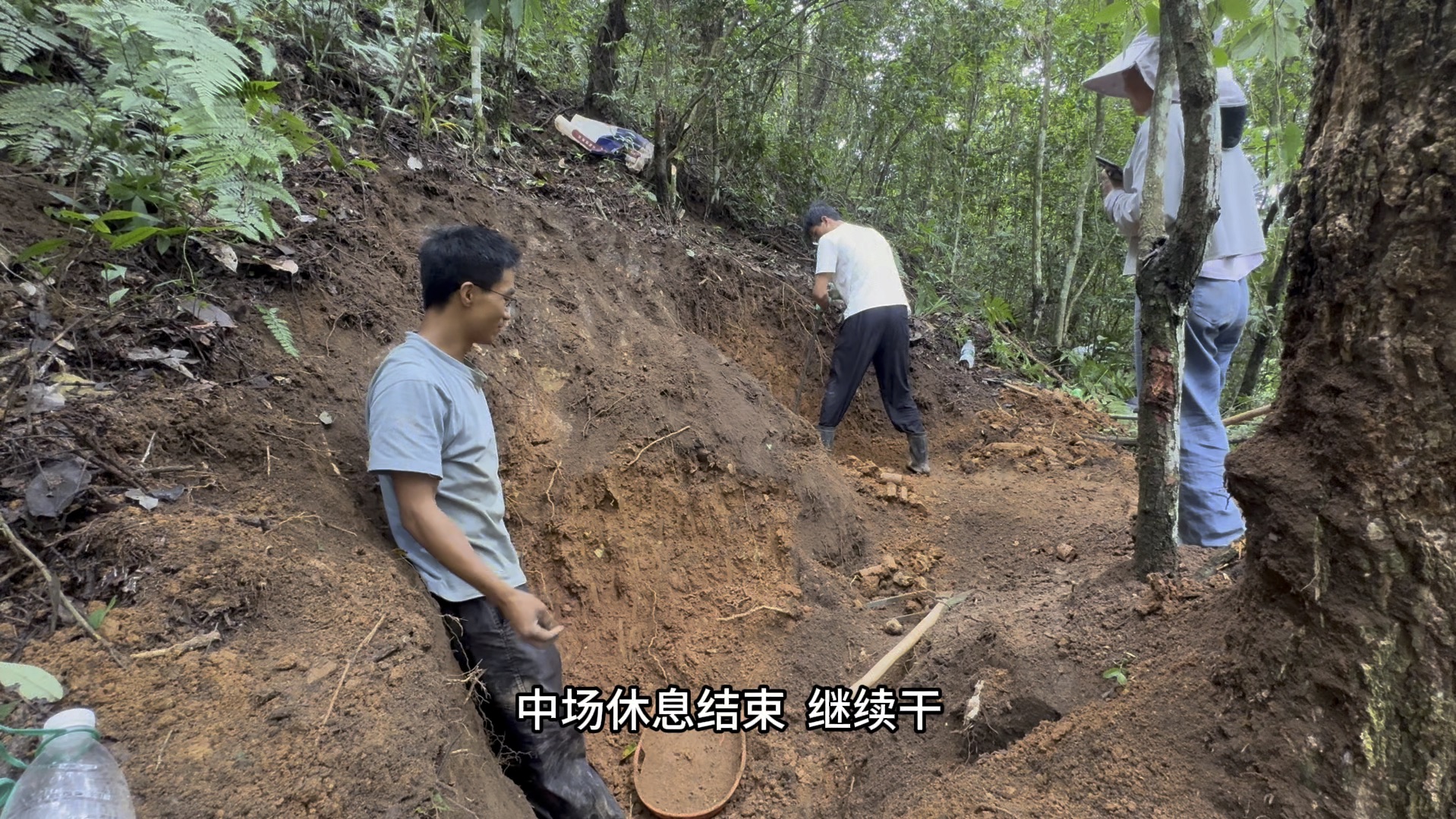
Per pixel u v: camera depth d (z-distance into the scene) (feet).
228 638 5.09
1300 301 5.38
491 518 6.68
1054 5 22.89
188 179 8.23
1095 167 23.88
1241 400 18.85
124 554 5.26
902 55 21.88
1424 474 4.68
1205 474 9.25
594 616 9.77
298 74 11.73
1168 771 5.85
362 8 14.25
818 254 15.52
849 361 14.94
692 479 11.33
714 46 17.84
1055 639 7.82
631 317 13.34
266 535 5.91
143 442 6.19
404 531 6.75
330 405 7.73
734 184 19.67
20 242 7.04
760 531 11.47
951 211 26.66
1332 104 5.16
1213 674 6.08
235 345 7.60
